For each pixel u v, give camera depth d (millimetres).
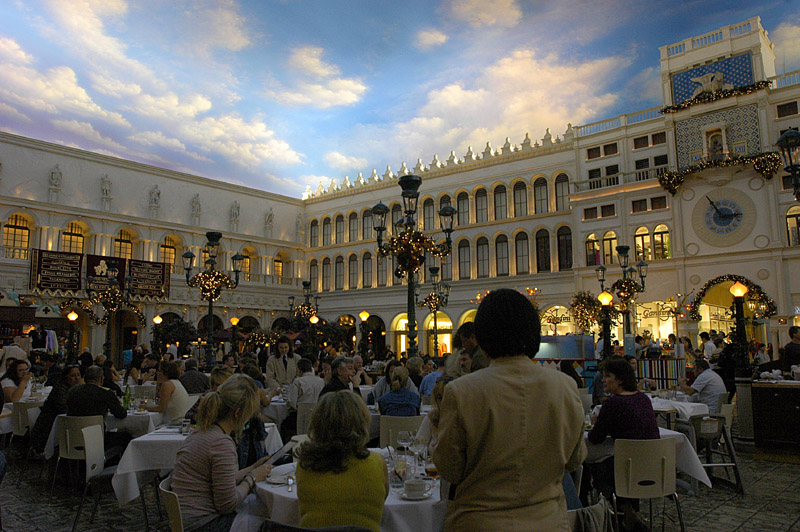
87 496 8539
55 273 32844
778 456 10359
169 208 39750
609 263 32031
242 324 43000
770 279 26828
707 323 30125
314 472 3668
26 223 33844
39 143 34250
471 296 37719
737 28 29125
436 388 5492
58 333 31625
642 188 31109
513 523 2580
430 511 4242
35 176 34062
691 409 9508
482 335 2908
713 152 28859
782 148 9625
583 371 18734
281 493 4531
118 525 7207
